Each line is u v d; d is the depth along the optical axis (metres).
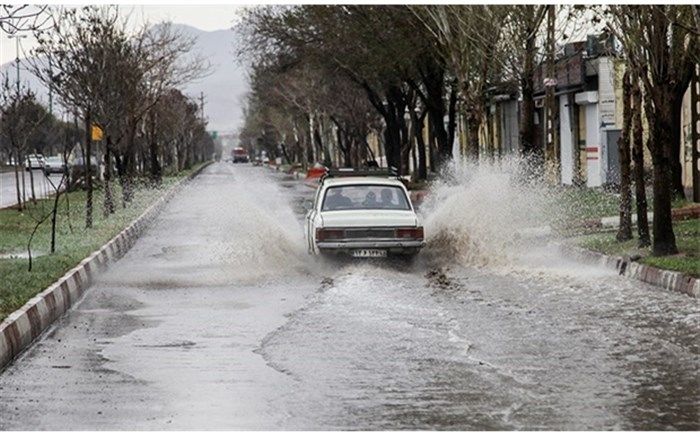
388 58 81.50
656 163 34.09
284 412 17.00
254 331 25.00
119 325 26.56
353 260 36.59
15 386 19.44
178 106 169.75
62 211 67.94
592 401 17.34
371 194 38.44
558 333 23.53
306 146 172.88
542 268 36.03
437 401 17.50
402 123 100.69
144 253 46.31
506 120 106.88
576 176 75.50
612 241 39.66
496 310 26.95
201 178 151.12
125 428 16.20
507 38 59.12
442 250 39.34
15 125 76.69
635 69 34.34
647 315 25.81
